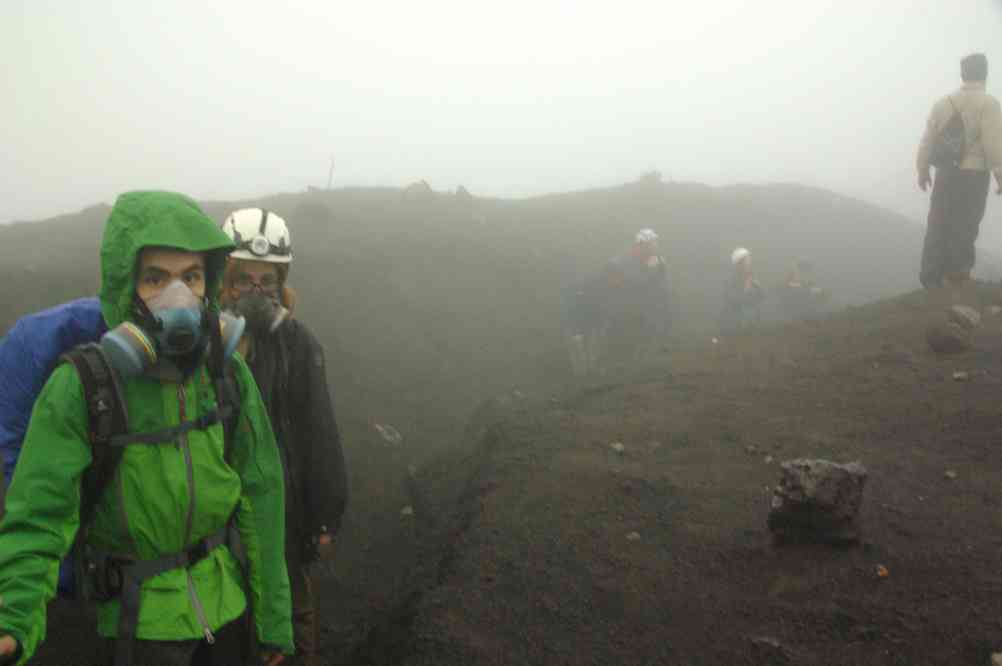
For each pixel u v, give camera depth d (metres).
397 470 8.72
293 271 12.88
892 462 5.04
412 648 3.72
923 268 9.55
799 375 6.99
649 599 3.88
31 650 2.29
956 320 7.43
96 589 2.56
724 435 5.80
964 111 9.00
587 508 4.84
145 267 2.60
